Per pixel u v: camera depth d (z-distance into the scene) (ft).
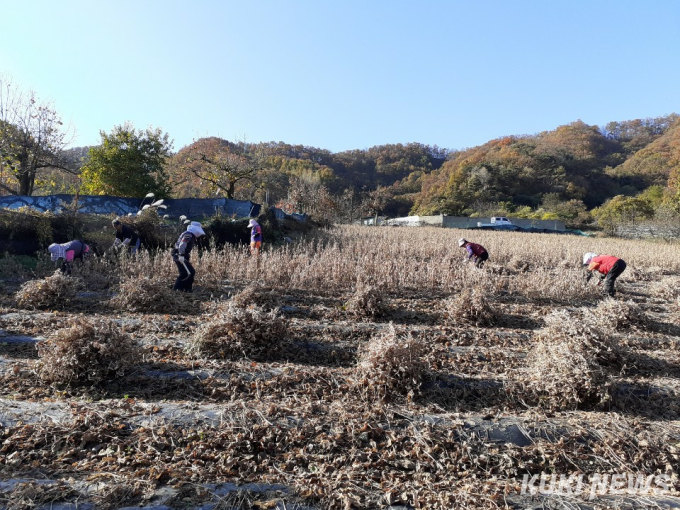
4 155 59.21
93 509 9.27
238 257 36.68
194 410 13.25
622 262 31.42
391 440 12.38
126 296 23.91
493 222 165.27
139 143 71.82
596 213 185.78
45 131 62.34
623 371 17.80
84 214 45.32
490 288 32.30
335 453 11.80
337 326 22.38
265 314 19.43
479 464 11.89
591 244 78.48
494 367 18.24
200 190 110.32
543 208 215.51
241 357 17.87
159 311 23.95
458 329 22.95
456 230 111.96
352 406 14.12
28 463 10.73
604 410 15.25
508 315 26.40
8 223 35.27
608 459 12.39
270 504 9.71
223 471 10.78
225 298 27.20
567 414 14.66
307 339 20.47
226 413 13.06
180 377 15.81
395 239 68.90
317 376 16.19
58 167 67.67
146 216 42.50
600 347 18.48
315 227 87.35
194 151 95.71
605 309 25.73
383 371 15.43
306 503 9.89
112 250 34.60
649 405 15.70
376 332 21.76
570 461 12.16
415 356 16.14
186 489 10.05
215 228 48.42
